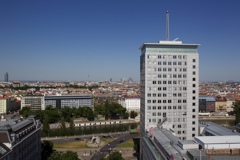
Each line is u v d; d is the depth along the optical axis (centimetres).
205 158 12344
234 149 13562
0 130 16750
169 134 18125
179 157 13075
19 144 17738
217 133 18850
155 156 14950
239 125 19925
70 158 19925
